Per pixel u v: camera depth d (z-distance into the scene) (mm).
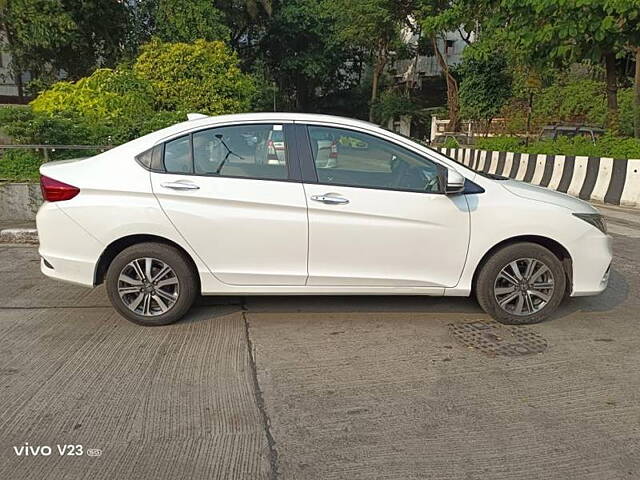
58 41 18109
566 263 4395
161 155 4215
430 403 3227
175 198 4125
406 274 4266
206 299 4949
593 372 3615
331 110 39469
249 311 4672
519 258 4305
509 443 2840
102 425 2967
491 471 2615
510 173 13953
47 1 17266
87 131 9234
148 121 10234
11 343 4008
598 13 9969
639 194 10031
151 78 14391
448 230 4215
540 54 11898
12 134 8531
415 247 4215
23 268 5988
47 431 2906
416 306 4805
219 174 4184
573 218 4297
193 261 4246
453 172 4102
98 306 4805
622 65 17906
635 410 3150
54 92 11352
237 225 4141
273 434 2906
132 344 4004
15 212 8055
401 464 2666
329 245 4184
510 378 3529
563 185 11836
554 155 12367
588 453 2758
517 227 4234
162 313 4320
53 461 2660
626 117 15273
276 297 5004
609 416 3088
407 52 34000
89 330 4262
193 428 2951
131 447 2779
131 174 4168
